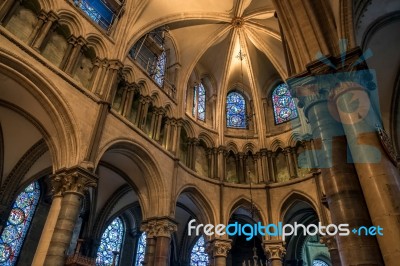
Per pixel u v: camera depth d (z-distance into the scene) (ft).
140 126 54.95
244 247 80.02
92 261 47.14
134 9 58.59
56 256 32.65
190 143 68.49
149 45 67.00
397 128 43.78
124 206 71.20
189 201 67.31
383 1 33.24
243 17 74.64
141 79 58.44
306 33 34.32
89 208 64.18
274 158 73.41
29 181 54.54
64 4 46.96
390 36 37.37
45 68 40.27
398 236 19.84
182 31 73.46
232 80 86.58
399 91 43.01
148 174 53.83
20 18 41.55
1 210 49.01
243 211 72.90
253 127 81.05
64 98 41.04
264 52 77.82
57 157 40.42
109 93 47.67
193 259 77.46
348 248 21.40
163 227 50.90
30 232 57.16
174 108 66.18
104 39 52.19
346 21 30.40
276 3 37.93
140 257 74.74
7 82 41.39
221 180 68.13
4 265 51.78
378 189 21.85
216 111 78.23
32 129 49.60
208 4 70.44
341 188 23.93
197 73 81.05
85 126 42.65
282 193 66.23
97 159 42.24
